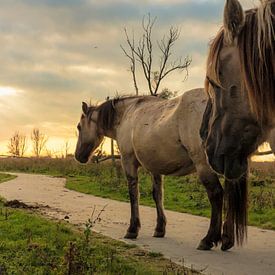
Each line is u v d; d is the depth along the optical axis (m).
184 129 7.45
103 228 9.51
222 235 7.27
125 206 13.55
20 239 7.68
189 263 6.50
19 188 20.14
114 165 25.45
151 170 8.34
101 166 31.16
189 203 13.66
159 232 8.72
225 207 6.72
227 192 6.53
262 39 3.35
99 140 10.44
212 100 3.92
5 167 42.94
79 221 10.45
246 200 6.51
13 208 12.46
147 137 8.05
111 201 14.95
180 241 8.23
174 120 7.61
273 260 6.67
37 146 83.25
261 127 3.62
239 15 3.45
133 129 8.52
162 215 8.78
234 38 3.49
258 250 7.35
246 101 3.62
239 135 3.71
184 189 17.09
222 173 3.83
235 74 3.64
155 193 8.82
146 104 8.84
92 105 10.56
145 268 5.96
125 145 8.99
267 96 3.36
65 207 13.19
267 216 10.74
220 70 3.69
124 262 6.26
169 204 13.79
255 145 3.76
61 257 6.19
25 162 44.50
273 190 15.57
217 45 3.71
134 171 8.93
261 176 19.78
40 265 5.92
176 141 7.62
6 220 9.62
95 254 6.62
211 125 3.93
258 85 3.37
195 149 7.31
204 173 7.30
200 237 8.66
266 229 9.46
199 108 7.30
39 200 15.11
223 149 3.77
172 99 8.23
